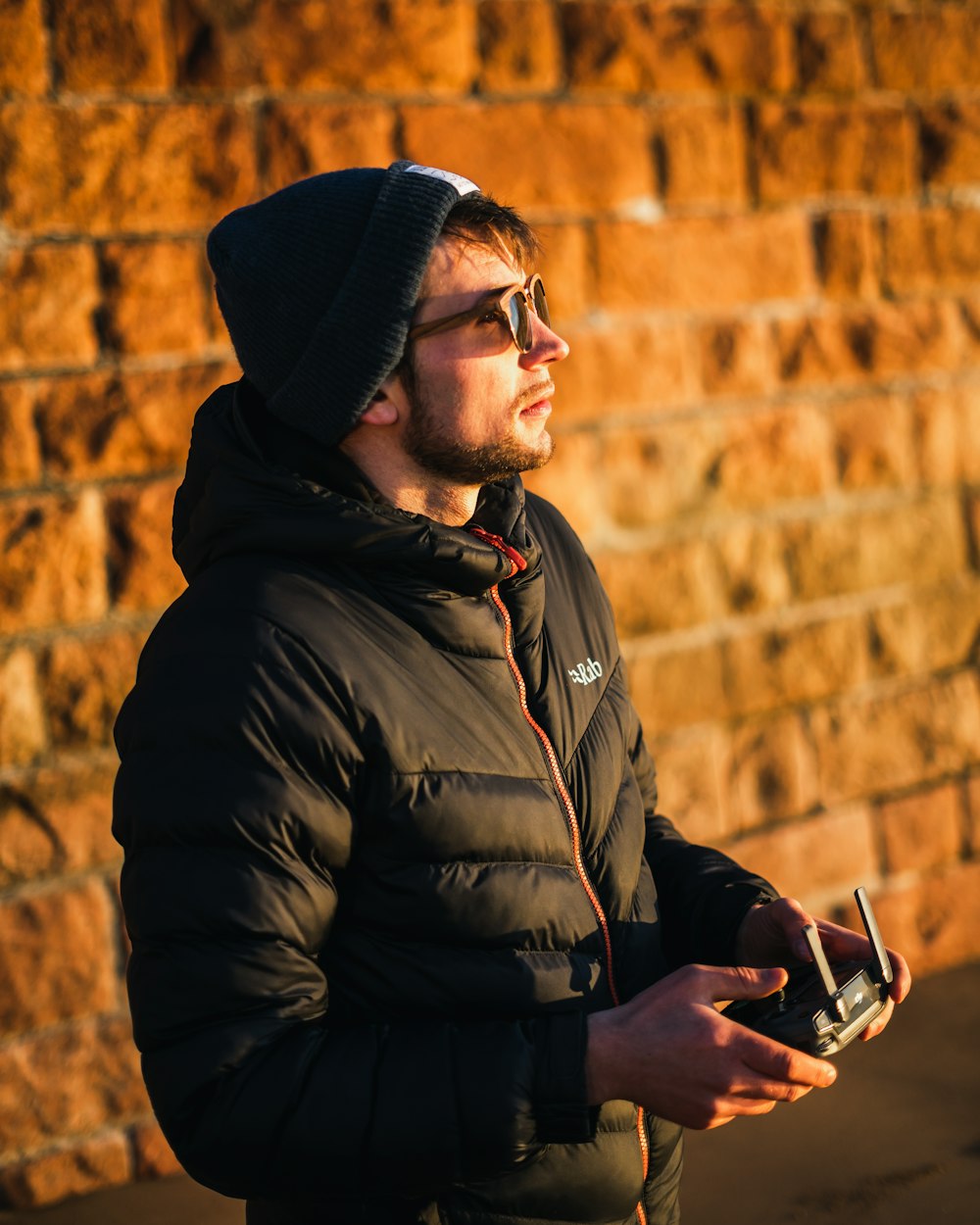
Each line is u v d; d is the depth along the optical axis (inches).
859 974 98.5
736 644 281.6
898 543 301.1
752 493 282.7
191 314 225.8
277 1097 90.7
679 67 269.4
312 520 100.5
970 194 304.3
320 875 95.9
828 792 293.1
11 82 210.2
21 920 217.3
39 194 213.5
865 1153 229.9
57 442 217.3
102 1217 217.0
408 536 101.3
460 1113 91.7
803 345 287.1
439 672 103.1
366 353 102.7
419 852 97.8
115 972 224.2
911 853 303.4
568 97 258.4
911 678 303.6
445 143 245.8
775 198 282.0
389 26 239.0
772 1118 243.8
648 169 267.6
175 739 94.5
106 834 222.8
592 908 106.7
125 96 218.5
